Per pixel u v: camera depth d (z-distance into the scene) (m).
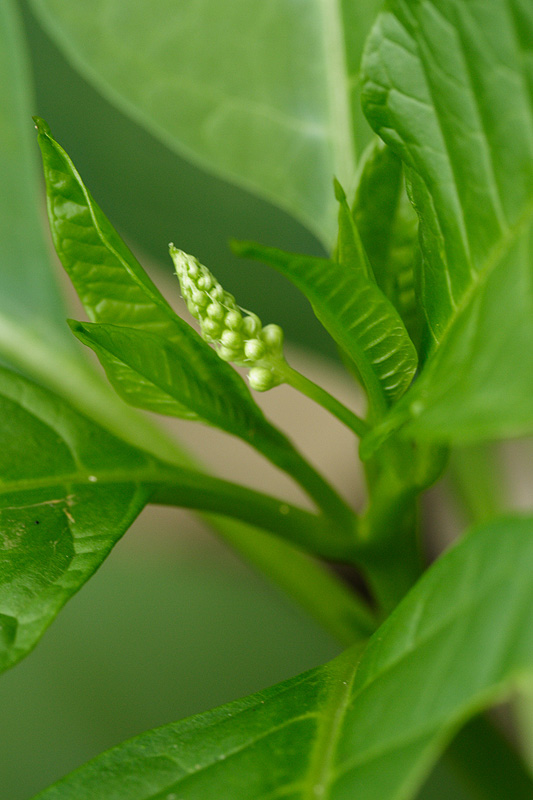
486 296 0.27
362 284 0.27
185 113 0.36
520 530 0.26
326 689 0.28
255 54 0.36
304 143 0.36
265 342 0.29
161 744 0.28
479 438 0.25
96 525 0.29
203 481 0.31
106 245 0.28
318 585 0.35
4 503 0.29
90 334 0.28
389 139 0.28
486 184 0.27
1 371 0.31
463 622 0.26
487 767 0.33
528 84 0.27
